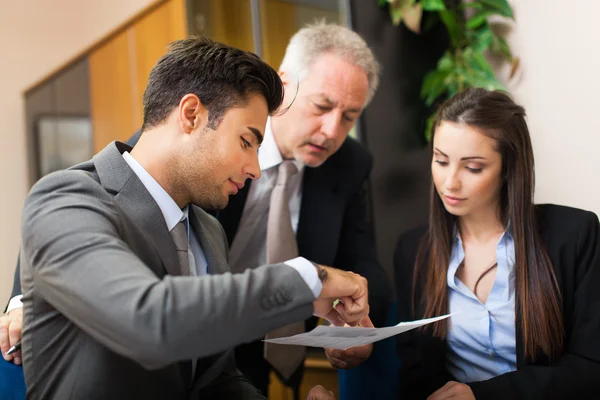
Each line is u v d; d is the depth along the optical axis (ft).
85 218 3.31
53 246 3.18
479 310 5.22
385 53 8.45
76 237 3.18
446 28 8.95
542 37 8.18
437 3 8.25
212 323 2.96
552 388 4.67
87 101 11.85
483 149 4.96
